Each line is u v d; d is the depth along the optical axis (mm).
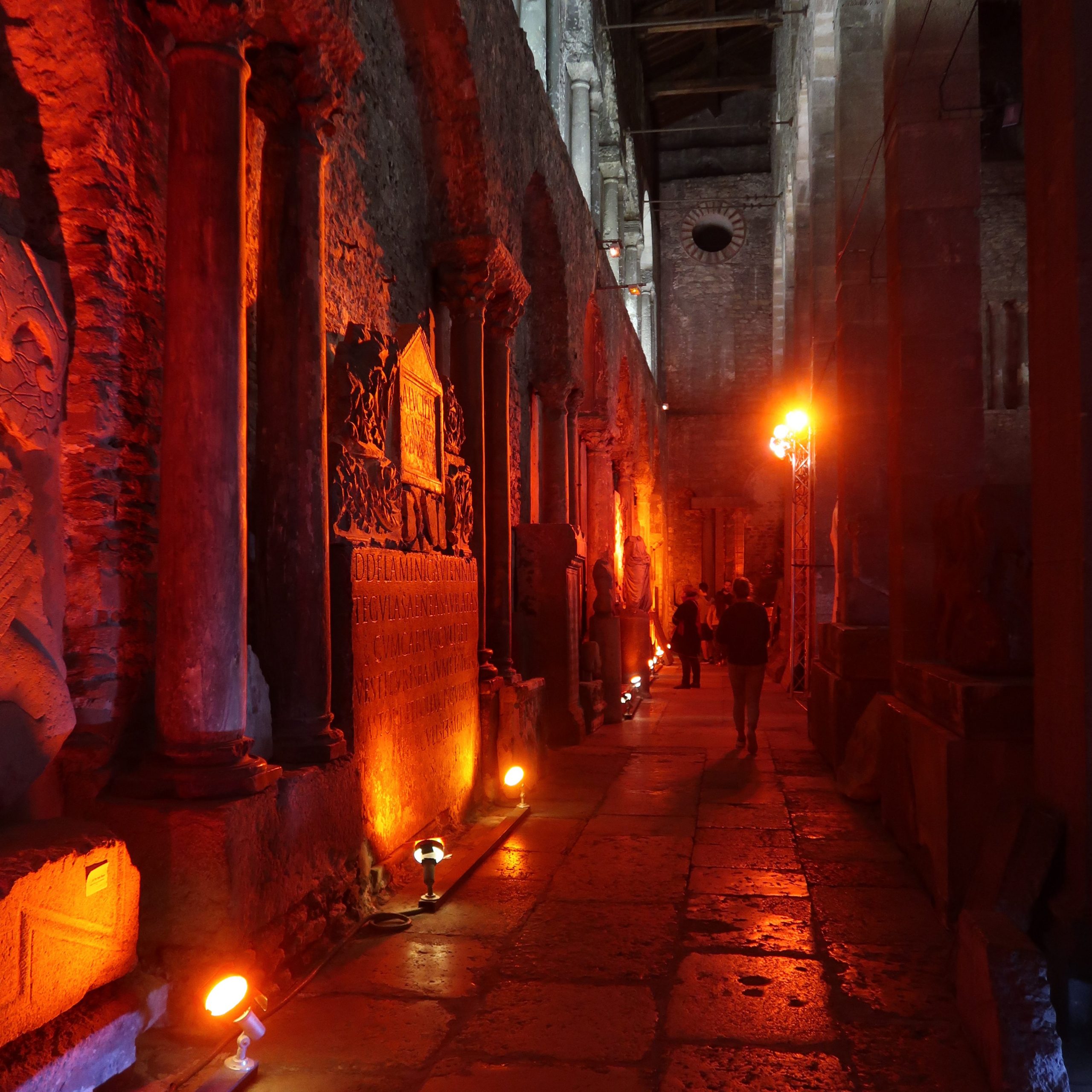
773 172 25781
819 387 12219
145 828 3410
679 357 27391
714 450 27078
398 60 6668
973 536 4797
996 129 14656
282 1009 3568
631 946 4227
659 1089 2988
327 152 5535
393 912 4656
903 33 6777
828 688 8773
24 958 2613
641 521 20562
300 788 4027
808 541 14359
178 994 3346
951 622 5043
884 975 3895
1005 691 4410
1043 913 3424
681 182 27750
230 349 3598
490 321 7934
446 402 6789
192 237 3562
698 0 22109
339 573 4699
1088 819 3334
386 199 6449
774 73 24016
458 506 6805
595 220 16453
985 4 13953
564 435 11047
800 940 4301
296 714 4398
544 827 6441
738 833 6281
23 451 3295
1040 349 3729
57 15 3439
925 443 6613
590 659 11336
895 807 6004
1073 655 3434
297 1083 3027
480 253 7207
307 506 4418
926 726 4973
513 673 7891
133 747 3664
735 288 27422
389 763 5152
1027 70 3826
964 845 4402
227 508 3582
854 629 8414
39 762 3250
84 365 3477
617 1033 3375
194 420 3541
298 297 4457
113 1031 2879
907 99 6750
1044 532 3699
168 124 3736
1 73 3463
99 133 3457
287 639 4395
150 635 3734
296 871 3979
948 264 6672
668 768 8672
